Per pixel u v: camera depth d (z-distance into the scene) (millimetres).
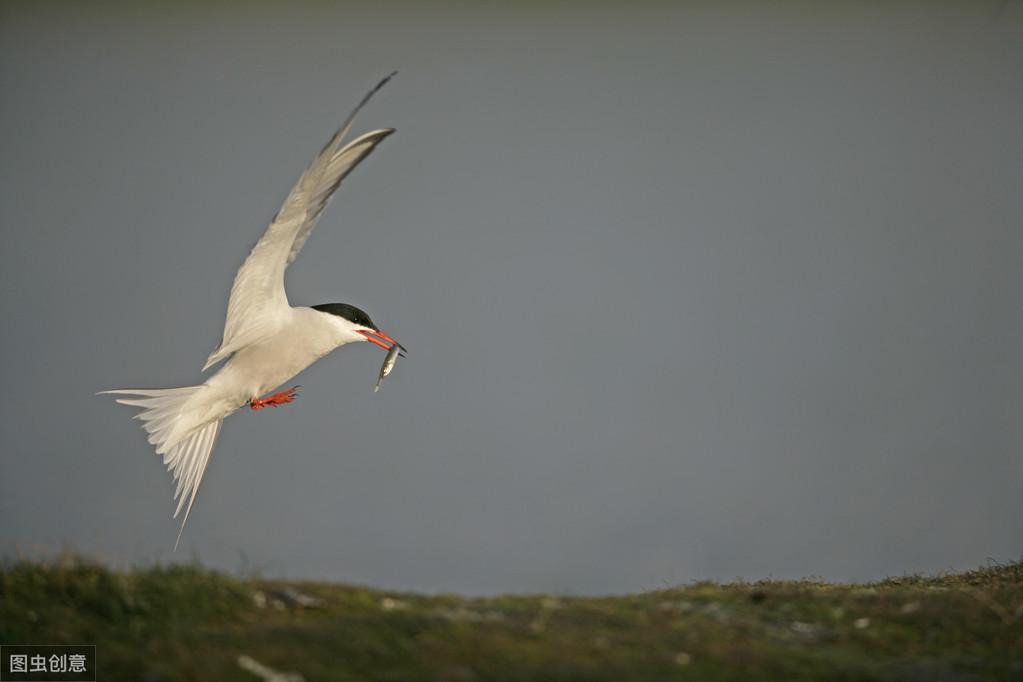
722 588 16422
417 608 13109
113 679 11320
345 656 11461
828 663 11875
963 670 11773
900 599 14242
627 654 11711
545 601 13719
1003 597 14391
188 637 12008
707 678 11188
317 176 15664
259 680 10977
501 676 11000
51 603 13031
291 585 13695
